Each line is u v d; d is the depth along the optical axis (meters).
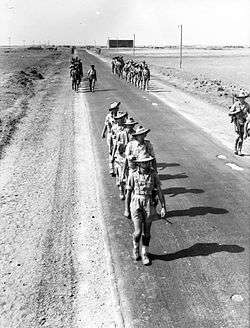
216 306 6.10
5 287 6.83
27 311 6.20
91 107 23.75
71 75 31.61
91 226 8.98
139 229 7.22
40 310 6.21
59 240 8.38
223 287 6.57
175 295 6.41
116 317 5.96
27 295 6.59
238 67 67.06
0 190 11.32
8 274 7.20
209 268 7.13
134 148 7.90
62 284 6.85
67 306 6.28
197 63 80.19
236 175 12.14
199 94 30.06
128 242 8.22
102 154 14.45
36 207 10.11
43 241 8.35
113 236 8.49
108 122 11.52
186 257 7.54
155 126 18.98
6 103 24.47
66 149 15.27
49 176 12.38
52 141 16.50
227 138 16.80
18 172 12.81
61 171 12.80
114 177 12.15
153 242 8.16
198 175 12.16
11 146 15.82
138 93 30.23
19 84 33.34
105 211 9.75
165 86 35.50
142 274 7.04
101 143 15.89
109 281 6.88
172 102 26.22
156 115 21.64
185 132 17.81
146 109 23.42
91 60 79.94
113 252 7.82
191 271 7.06
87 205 10.15
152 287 6.64
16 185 11.69
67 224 9.12
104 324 5.84
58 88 33.38
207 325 5.69
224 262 7.31
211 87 33.56
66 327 5.82
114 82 38.19
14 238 8.52
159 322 5.80
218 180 11.70
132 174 7.21
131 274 7.05
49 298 6.49
